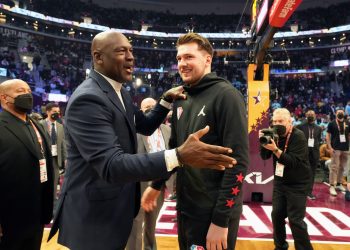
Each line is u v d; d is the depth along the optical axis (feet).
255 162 19.38
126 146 4.75
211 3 84.79
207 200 5.46
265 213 16.88
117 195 4.69
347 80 61.98
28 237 7.82
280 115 10.00
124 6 84.48
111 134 4.23
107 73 4.76
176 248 11.84
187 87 5.98
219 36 73.97
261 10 16.01
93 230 4.61
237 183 5.11
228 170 5.13
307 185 10.05
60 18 75.97
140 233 9.30
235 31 80.02
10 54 62.59
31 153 7.85
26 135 7.92
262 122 19.38
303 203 9.98
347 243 12.66
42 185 8.33
